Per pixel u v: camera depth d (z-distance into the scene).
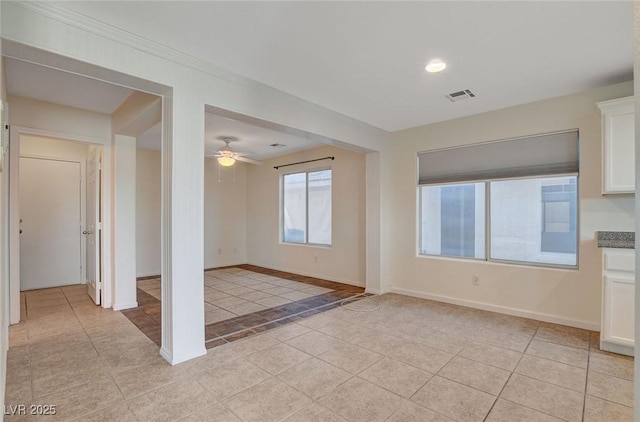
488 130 3.91
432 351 2.79
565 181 3.50
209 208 7.11
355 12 2.00
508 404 2.04
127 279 4.02
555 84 3.11
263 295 4.74
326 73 2.86
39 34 1.90
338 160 5.65
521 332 3.21
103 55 2.15
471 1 1.90
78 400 2.07
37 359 2.63
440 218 4.46
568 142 3.42
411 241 4.63
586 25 2.14
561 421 1.87
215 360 2.62
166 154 2.60
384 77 2.94
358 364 2.56
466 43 2.37
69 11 1.97
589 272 3.26
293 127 3.40
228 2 1.91
